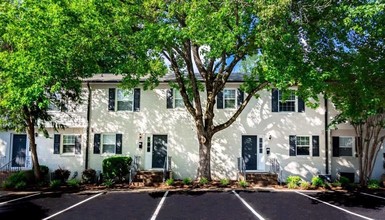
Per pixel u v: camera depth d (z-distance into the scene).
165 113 22.78
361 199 15.40
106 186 18.98
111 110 22.98
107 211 12.84
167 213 12.54
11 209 13.29
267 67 13.09
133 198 15.31
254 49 15.53
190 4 13.68
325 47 14.86
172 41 14.37
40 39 13.12
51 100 20.03
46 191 17.66
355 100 15.14
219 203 14.20
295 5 13.46
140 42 14.30
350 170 22.27
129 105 23.05
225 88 22.80
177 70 18.83
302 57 13.98
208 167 18.91
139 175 20.77
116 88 23.11
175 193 16.45
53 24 13.20
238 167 21.97
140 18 14.94
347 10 12.76
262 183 19.66
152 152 22.75
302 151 22.28
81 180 22.02
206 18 13.02
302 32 14.30
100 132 22.86
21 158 23.72
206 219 11.73
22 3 13.66
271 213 12.59
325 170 21.92
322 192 17.20
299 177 20.23
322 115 22.33
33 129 20.23
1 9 14.24
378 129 19.83
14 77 13.31
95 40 13.84
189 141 22.48
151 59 16.89
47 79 13.24
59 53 13.41
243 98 22.67
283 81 12.90
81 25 13.55
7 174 21.36
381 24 13.16
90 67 14.86
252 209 13.18
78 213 12.55
